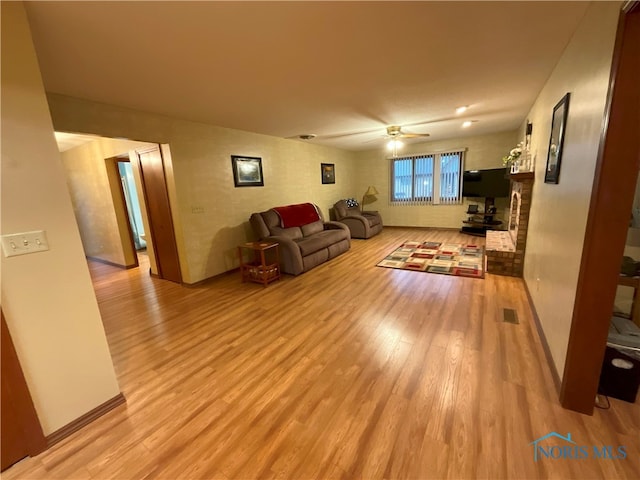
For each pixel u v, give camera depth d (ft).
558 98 7.51
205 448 4.74
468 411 5.19
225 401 5.77
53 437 4.96
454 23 5.68
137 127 10.31
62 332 5.04
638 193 6.14
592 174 4.68
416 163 23.21
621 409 5.04
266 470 4.32
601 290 4.56
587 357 4.81
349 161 25.04
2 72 4.27
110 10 4.69
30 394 4.71
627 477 3.99
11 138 4.39
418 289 10.98
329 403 5.56
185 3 4.60
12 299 4.49
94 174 16.10
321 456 4.49
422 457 4.39
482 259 14.29
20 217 4.51
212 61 6.77
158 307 10.62
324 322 8.79
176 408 5.65
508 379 5.95
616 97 4.00
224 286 12.59
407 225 24.50
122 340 8.34
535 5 5.15
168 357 7.39
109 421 5.40
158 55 6.34
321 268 14.38
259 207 15.92
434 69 7.89
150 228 13.71
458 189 21.76
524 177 10.98
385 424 5.01
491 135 19.89
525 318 8.45
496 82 9.05
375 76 8.21
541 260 8.21
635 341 5.11
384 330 8.14
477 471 4.15
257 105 10.28
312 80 8.27
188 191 12.26
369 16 5.29
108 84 7.75
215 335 8.37
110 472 4.42
